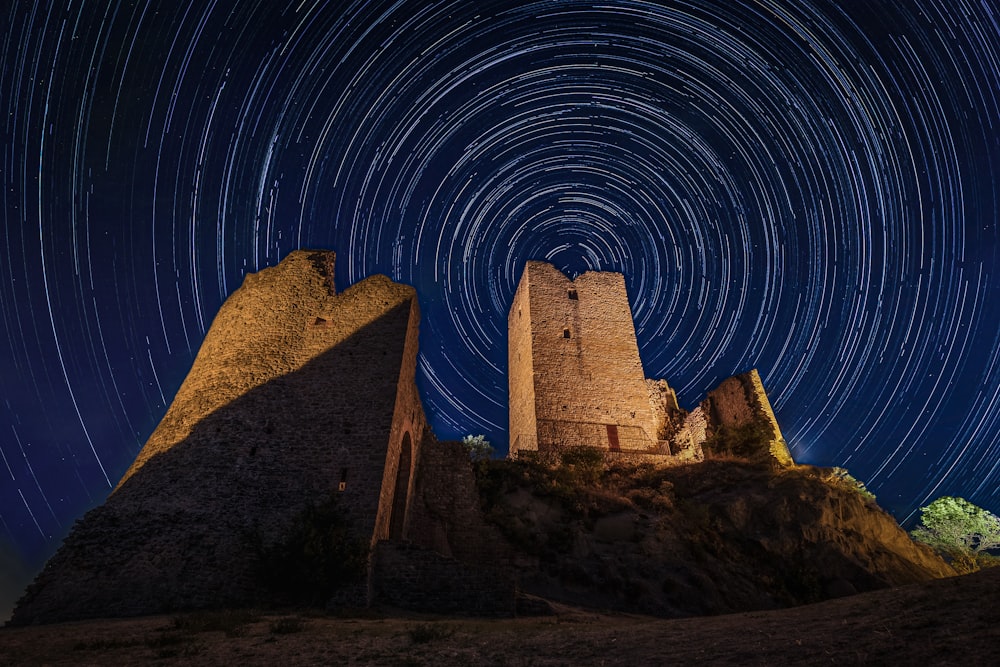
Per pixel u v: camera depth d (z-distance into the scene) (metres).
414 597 15.83
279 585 15.23
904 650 5.84
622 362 39.66
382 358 20.77
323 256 24.22
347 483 17.58
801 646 6.89
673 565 22.23
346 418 19.09
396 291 22.97
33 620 14.12
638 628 10.16
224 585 15.16
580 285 42.69
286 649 8.91
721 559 23.59
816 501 25.48
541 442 34.97
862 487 29.20
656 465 33.03
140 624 11.84
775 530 24.84
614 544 23.53
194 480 17.44
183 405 19.89
